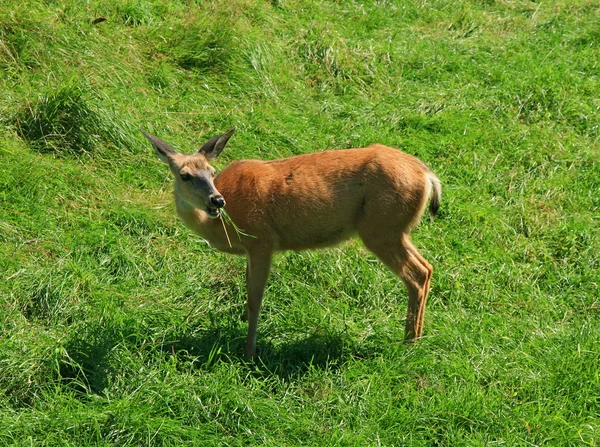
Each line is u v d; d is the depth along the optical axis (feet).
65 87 68.64
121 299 55.36
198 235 56.54
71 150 67.62
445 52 92.99
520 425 46.50
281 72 83.76
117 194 65.26
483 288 60.75
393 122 79.15
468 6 105.50
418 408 47.57
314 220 53.62
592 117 82.74
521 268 63.41
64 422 43.93
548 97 84.53
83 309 53.62
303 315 55.52
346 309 57.62
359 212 53.93
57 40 76.18
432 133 78.95
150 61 80.02
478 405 47.21
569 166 76.02
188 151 70.64
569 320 58.80
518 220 68.54
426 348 53.01
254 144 72.90
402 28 98.68
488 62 92.94
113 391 47.14
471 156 75.72
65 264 56.65
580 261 64.34
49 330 51.80
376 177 53.16
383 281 60.29
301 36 88.99
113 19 83.10
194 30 83.35
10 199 61.46
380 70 87.25
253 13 90.63
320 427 46.11
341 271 60.13
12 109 69.00
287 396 48.57
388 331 55.52
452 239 65.77
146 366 49.21
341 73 85.71
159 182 68.13
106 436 43.62
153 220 63.05
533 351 53.36
